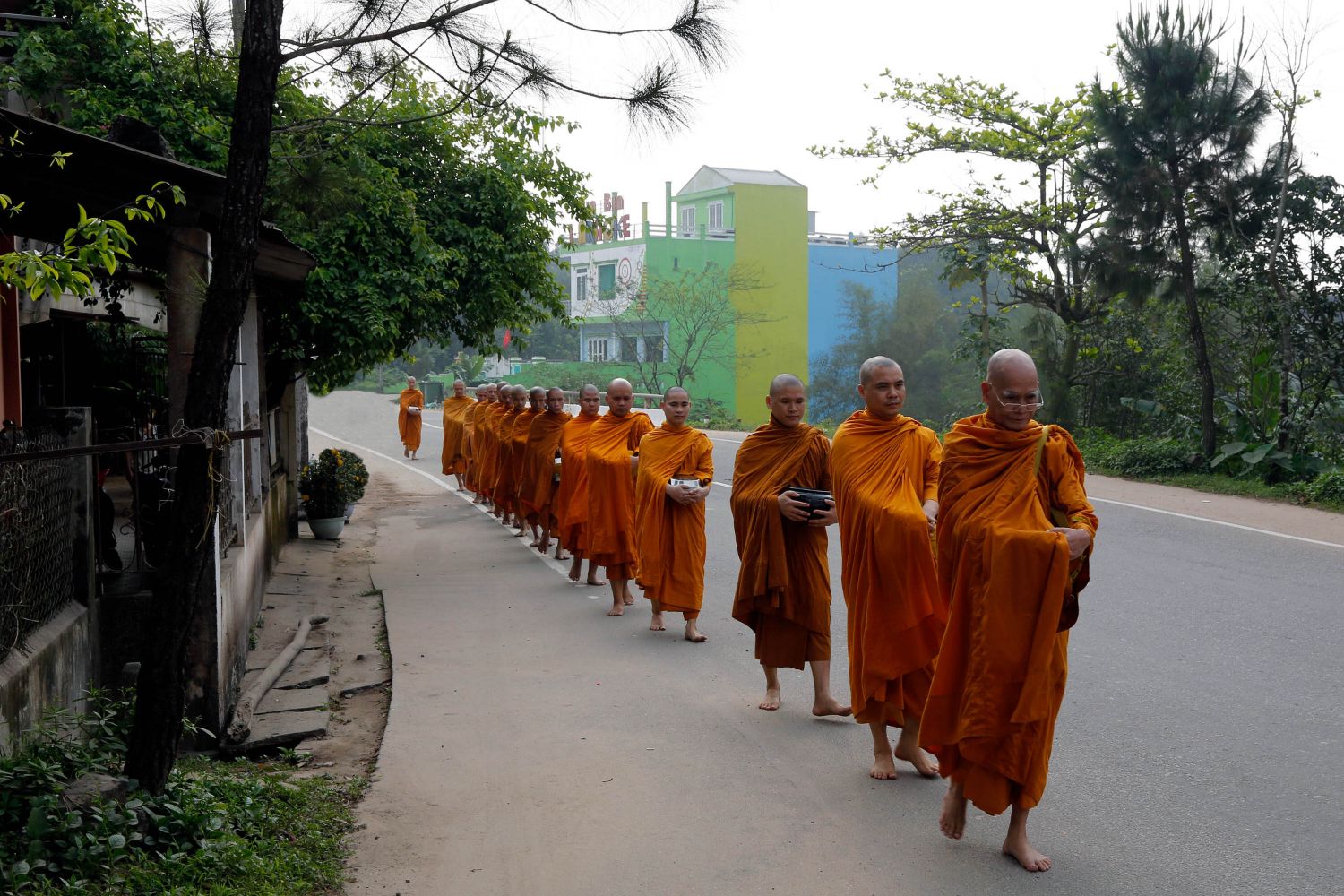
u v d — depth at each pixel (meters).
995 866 4.78
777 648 6.89
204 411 4.77
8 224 6.86
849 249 53.91
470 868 4.87
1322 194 18.11
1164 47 17.83
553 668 8.21
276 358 12.88
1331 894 4.46
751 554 6.81
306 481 15.05
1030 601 4.48
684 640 9.07
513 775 5.98
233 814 5.10
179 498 4.84
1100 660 7.93
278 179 8.16
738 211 50.47
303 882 4.62
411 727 6.85
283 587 11.65
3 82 10.79
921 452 5.82
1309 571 10.84
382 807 5.57
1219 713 6.74
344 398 47.56
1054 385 23.48
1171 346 21.64
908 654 5.61
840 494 5.83
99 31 11.14
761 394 50.84
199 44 6.64
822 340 53.03
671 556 8.92
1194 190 18.73
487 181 13.75
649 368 50.47
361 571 12.80
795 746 6.36
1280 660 7.82
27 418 6.27
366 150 12.65
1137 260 19.20
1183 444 19.53
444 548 14.42
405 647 8.95
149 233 6.79
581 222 15.07
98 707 6.16
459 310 13.70
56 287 4.97
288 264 8.91
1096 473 19.66
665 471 8.90
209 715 6.51
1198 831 5.09
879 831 5.16
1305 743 6.21
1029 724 4.56
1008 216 23.45
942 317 52.50
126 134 6.44
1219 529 13.39
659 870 4.81
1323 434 18.16
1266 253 18.48
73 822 4.39
